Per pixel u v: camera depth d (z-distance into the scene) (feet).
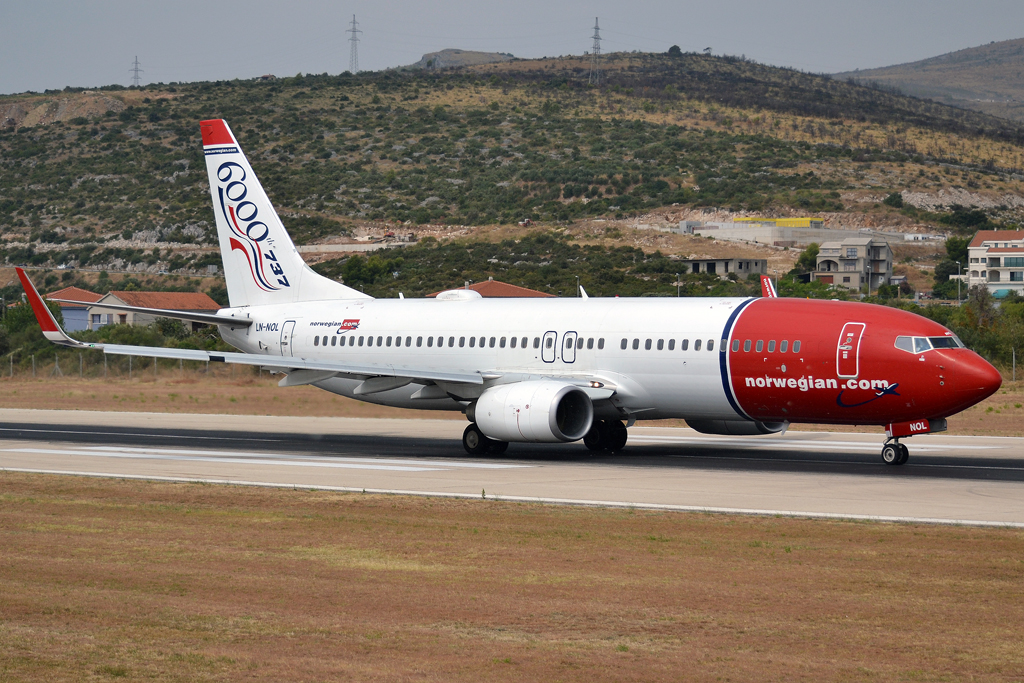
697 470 305.53
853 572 166.61
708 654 123.03
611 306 362.74
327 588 156.46
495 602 147.74
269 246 451.12
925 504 236.63
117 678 114.62
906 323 309.83
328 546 189.98
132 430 461.37
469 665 118.93
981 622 136.77
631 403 350.64
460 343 387.34
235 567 171.73
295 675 115.44
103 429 466.29
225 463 328.49
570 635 131.03
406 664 119.24
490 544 191.42
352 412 552.41
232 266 459.73
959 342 309.83
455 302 402.11
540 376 364.58
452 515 225.15
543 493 257.14
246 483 276.21
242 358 364.58
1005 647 125.80
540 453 361.51
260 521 217.77
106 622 137.39
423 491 260.21
